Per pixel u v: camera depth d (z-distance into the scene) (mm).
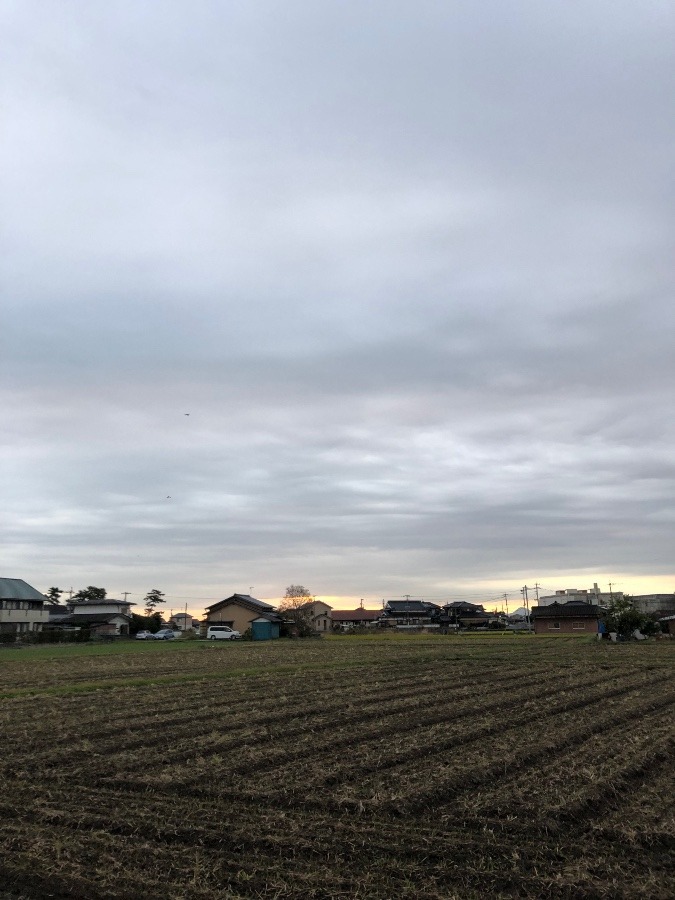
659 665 30844
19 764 12000
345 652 44656
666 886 6805
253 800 9773
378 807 9203
